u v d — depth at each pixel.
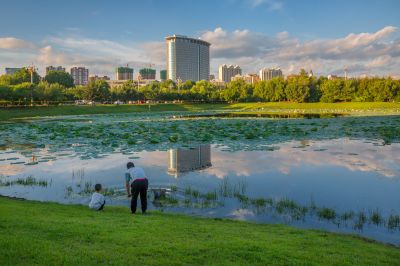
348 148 31.67
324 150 30.64
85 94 124.50
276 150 30.91
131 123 59.47
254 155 28.41
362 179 20.05
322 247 9.17
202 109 121.56
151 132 45.41
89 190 18.00
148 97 135.00
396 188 18.08
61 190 18.22
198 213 14.15
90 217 11.48
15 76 146.38
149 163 25.31
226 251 8.10
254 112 100.62
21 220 10.11
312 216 13.83
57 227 9.49
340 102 131.00
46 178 21.03
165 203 15.45
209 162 25.50
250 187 18.42
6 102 97.50
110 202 15.79
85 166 24.62
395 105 110.56
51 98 107.69
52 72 172.75
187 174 21.53
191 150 31.34
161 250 7.93
